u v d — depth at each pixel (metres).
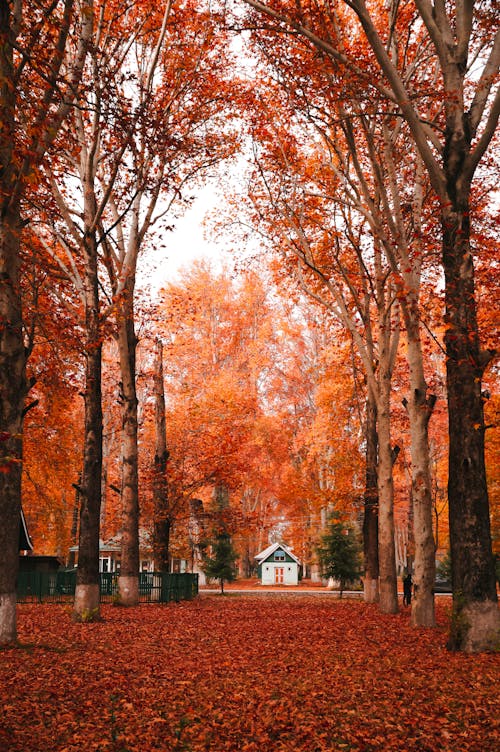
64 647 13.28
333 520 40.66
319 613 23.42
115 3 19.41
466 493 12.87
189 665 11.70
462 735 7.59
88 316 19.50
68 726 7.88
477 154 13.40
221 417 36.19
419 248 19.09
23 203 17.88
